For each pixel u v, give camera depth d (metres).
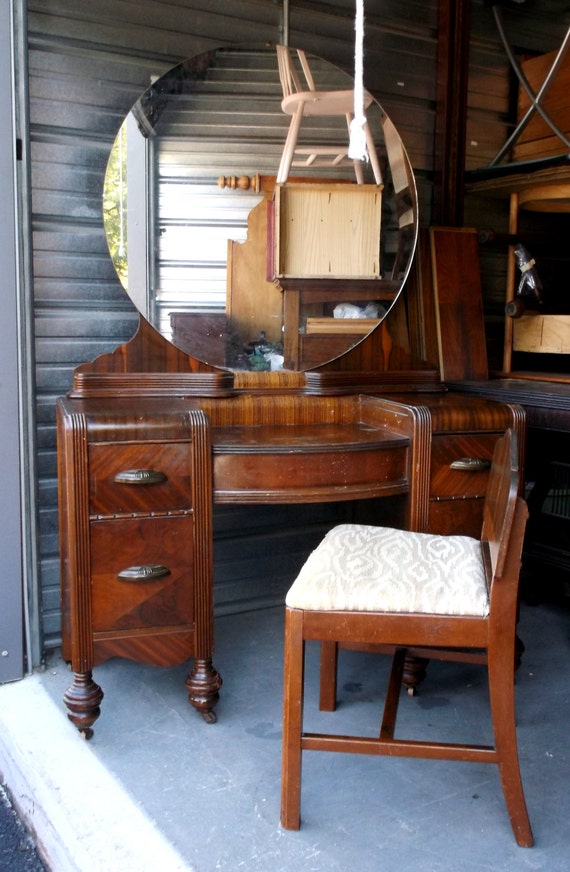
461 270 2.68
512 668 1.50
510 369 2.79
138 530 1.87
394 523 2.24
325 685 2.03
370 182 2.41
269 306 2.36
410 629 1.52
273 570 2.69
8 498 2.09
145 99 2.21
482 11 2.74
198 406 2.18
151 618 1.91
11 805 1.91
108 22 2.18
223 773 1.76
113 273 2.28
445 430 2.04
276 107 2.31
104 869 1.46
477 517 2.11
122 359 2.25
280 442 1.98
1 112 1.97
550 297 2.98
